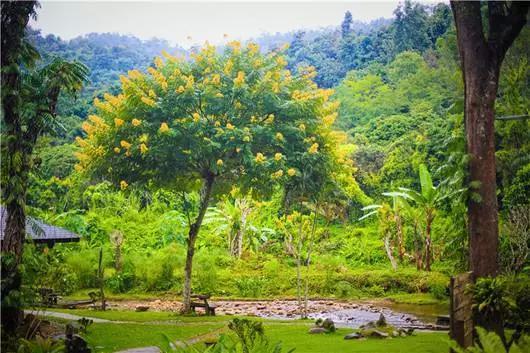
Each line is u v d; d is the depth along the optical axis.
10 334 10.09
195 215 27.78
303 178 17.20
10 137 10.80
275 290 21.88
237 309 18.14
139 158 16.95
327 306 18.78
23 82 11.71
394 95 30.64
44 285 15.96
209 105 17.03
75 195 27.28
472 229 8.77
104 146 17.20
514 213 16.78
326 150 17.95
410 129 28.62
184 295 16.53
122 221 26.20
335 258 24.14
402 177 26.73
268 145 17.53
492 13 9.02
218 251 24.97
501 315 7.83
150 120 16.98
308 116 17.75
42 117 11.48
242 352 7.52
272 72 17.97
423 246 23.02
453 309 7.55
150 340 11.70
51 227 15.15
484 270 8.60
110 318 15.23
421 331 13.03
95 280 21.95
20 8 10.84
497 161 17.73
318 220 26.23
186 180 18.11
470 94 8.91
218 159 16.69
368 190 27.70
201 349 8.52
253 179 17.41
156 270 22.19
